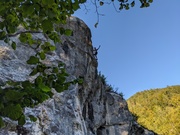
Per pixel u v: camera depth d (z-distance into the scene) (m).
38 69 2.45
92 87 12.42
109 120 13.78
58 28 3.06
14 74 7.27
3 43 8.09
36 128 6.21
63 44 10.92
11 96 1.69
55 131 6.90
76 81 2.59
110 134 13.33
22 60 8.09
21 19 2.77
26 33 3.43
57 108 7.68
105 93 14.41
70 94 8.98
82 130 8.43
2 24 2.59
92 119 11.96
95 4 3.96
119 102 15.22
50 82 2.39
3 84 2.08
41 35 9.34
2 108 1.66
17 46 8.33
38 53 2.85
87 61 12.37
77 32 12.51
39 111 6.66
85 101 11.62
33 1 1.87
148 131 17.28
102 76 17.28
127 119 14.90
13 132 5.52
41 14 2.07
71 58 10.89
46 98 2.02
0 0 1.90
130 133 14.72
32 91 1.95
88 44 13.16
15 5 2.33
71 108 8.43
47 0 1.74
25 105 1.96
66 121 7.79
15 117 1.66
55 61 9.16
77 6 2.70
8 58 7.70
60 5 2.67
